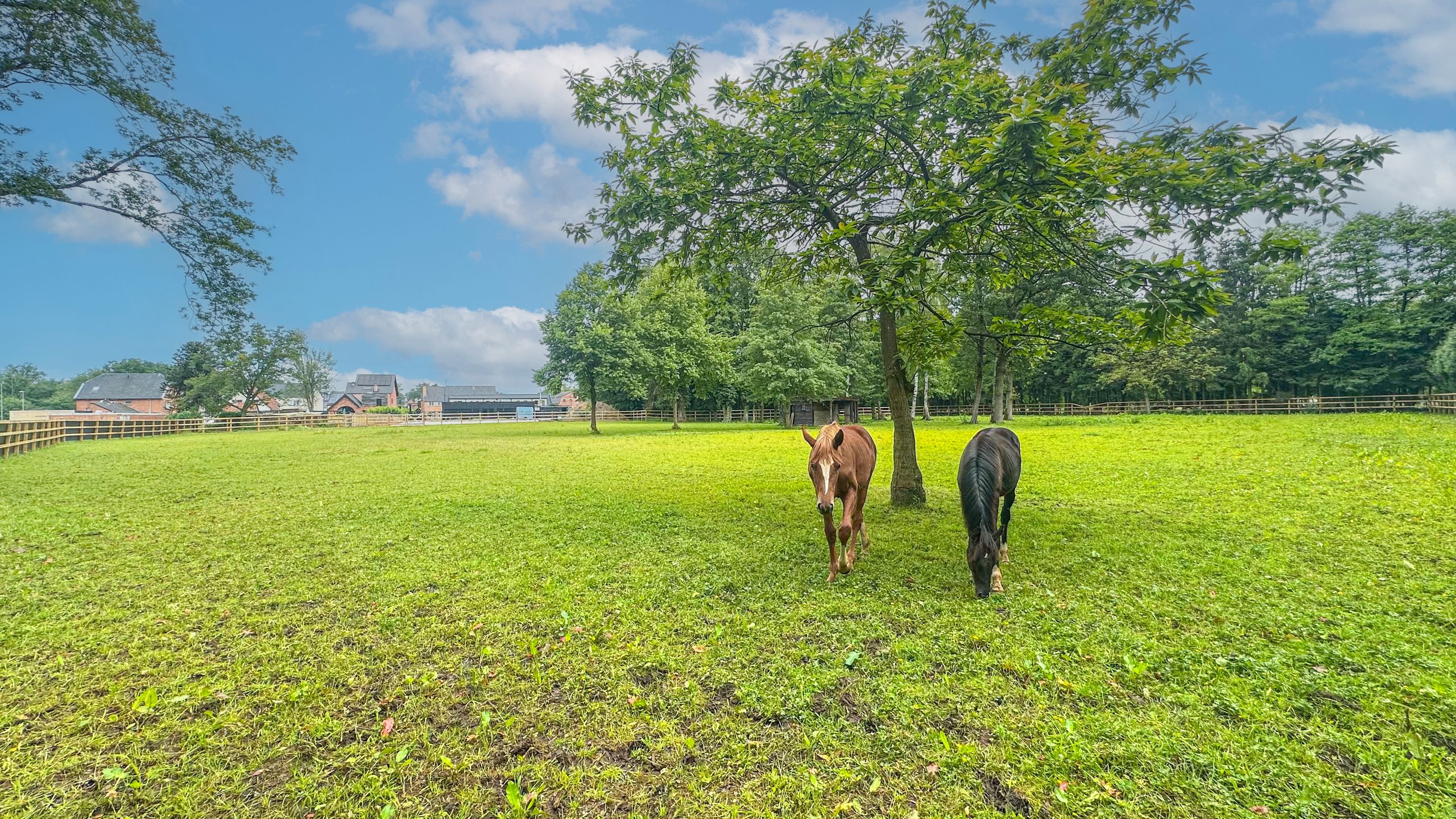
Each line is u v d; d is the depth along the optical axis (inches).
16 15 362.0
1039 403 2127.2
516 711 127.3
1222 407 1523.1
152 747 115.8
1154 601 181.2
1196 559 223.9
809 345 1305.4
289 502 379.2
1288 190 194.9
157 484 459.2
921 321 336.8
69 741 116.8
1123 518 297.0
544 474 514.3
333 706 130.0
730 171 305.4
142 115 418.0
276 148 470.9
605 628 170.7
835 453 212.1
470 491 421.7
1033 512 314.7
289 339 2142.0
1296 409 1385.3
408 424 2065.7
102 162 417.1
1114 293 239.1
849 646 155.5
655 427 1574.8
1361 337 1466.5
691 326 1407.5
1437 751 104.4
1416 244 1461.6
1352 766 103.0
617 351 1293.1
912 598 190.7
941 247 245.1
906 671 140.3
